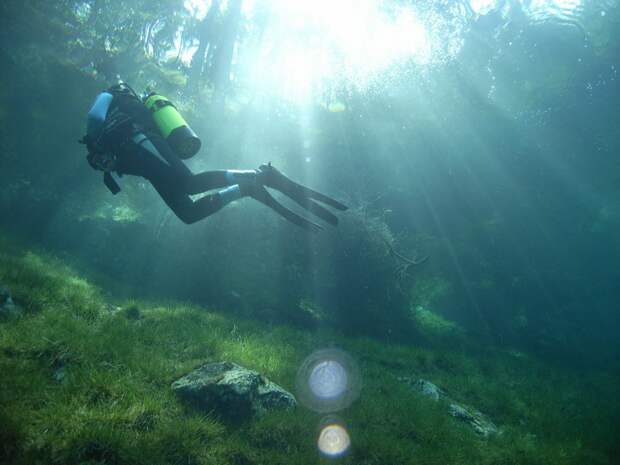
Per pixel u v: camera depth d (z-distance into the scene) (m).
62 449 3.89
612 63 27.94
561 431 8.46
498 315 24.09
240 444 4.69
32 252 11.01
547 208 27.91
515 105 29.98
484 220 28.05
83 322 6.73
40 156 16.55
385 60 29.81
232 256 14.85
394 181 27.53
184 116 23.70
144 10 29.61
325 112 29.69
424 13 29.28
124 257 14.27
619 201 27.80
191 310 9.44
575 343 22.58
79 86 18.52
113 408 4.62
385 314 16.36
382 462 5.11
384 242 16.62
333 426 5.57
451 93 29.72
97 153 3.61
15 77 16.89
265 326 10.80
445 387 9.51
